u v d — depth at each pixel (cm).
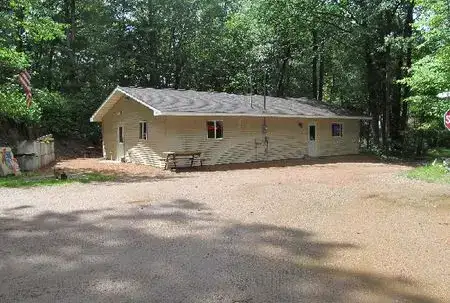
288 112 2136
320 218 766
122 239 628
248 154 2031
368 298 425
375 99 2592
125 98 2039
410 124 2858
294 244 605
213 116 1845
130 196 1001
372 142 2703
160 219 756
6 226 706
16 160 1541
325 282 465
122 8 3347
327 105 2636
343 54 2852
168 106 1723
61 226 705
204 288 445
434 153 2730
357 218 766
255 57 3203
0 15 1548
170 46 3556
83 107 2905
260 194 1023
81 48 3127
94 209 845
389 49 2333
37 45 2920
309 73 3700
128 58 3297
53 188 1131
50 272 491
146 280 466
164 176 1459
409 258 549
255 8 2625
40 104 2584
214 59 3541
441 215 788
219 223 727
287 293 434
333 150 2473
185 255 553
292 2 2375
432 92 1656
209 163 1877
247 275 483
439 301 421
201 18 3534
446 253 570
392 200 937
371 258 547
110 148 2252
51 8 2909
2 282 462
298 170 1648
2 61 1683
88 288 444
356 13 2336
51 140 2130
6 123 2020
